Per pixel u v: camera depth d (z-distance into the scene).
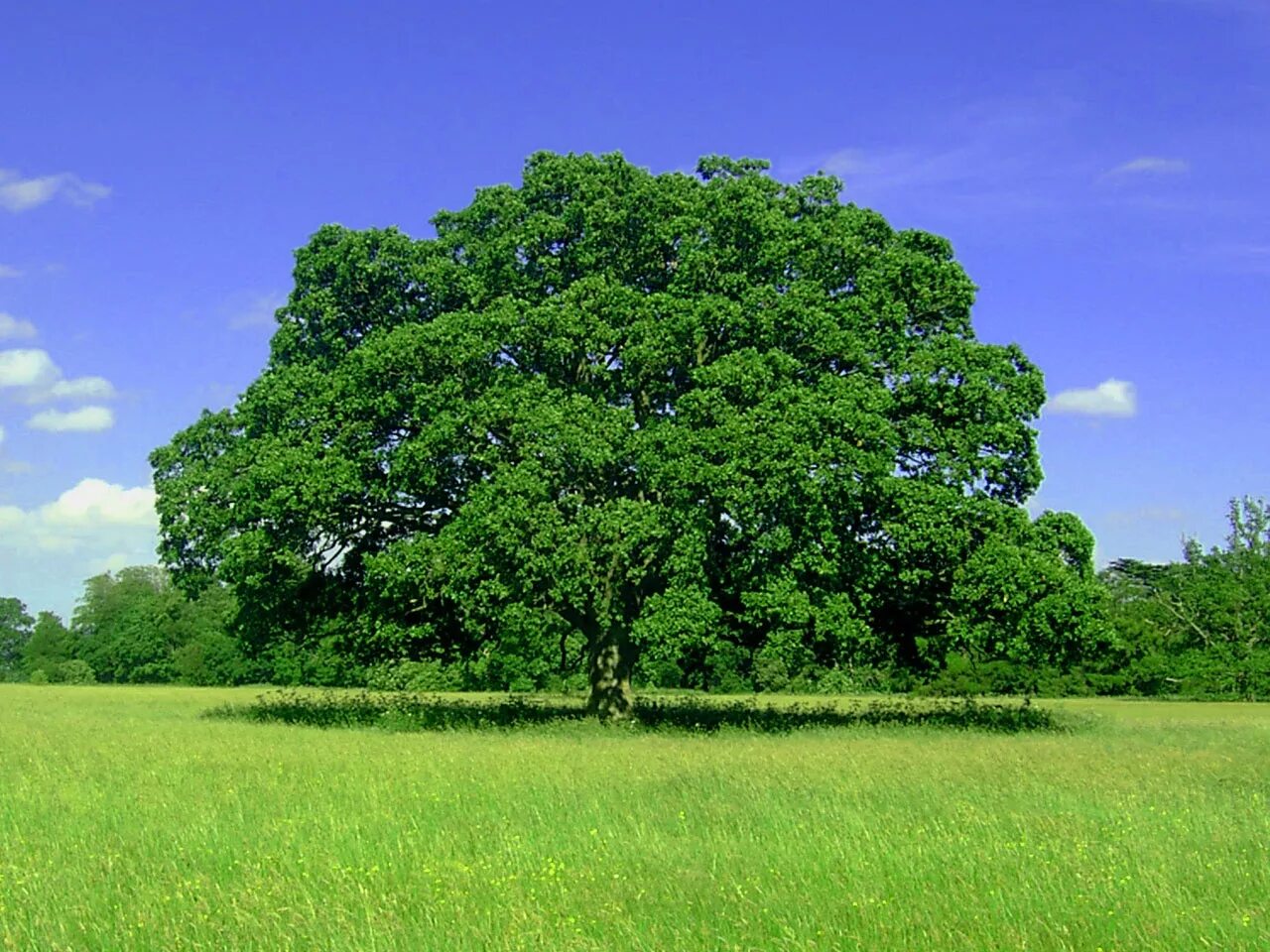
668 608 26.31
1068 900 9.65
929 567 29.52
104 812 14.05
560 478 27.81
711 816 13.63
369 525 32.06
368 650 33.75
